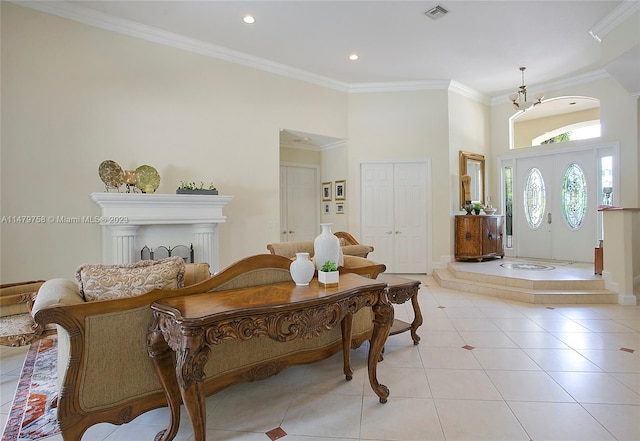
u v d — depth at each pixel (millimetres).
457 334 3311
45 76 3766
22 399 2207
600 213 6070
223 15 4086
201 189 4363
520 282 4699
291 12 4039
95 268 1771
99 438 1837
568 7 3971
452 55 5211
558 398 2143
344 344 2461
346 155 6469
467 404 2094
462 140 6617
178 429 1819
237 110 5086
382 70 5754
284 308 1675
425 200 6348
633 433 1792
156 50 4438
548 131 7441
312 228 7188
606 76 5820
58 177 3836
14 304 2617
